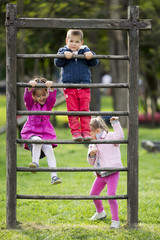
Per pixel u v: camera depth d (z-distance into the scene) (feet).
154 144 74.23
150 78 127.75
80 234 24.00
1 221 27.55
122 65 94.94
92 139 27.27
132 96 25.18
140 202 33.17
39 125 26.61
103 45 98.89
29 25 24.38
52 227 25.75
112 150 26.71
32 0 70.18
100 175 27.04
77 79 25.64
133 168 25.34
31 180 45.06
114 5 79.46
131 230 24.72
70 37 25.53
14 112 24.66
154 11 85.56
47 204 33.19
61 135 48.44
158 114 138.00
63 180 45.06
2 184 42.73
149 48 110.01
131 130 25.25
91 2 77.56
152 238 23.36
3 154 61.00
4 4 65.41
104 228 25.52
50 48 96.27
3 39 80.59
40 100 26.76
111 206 25.99
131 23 25.03
